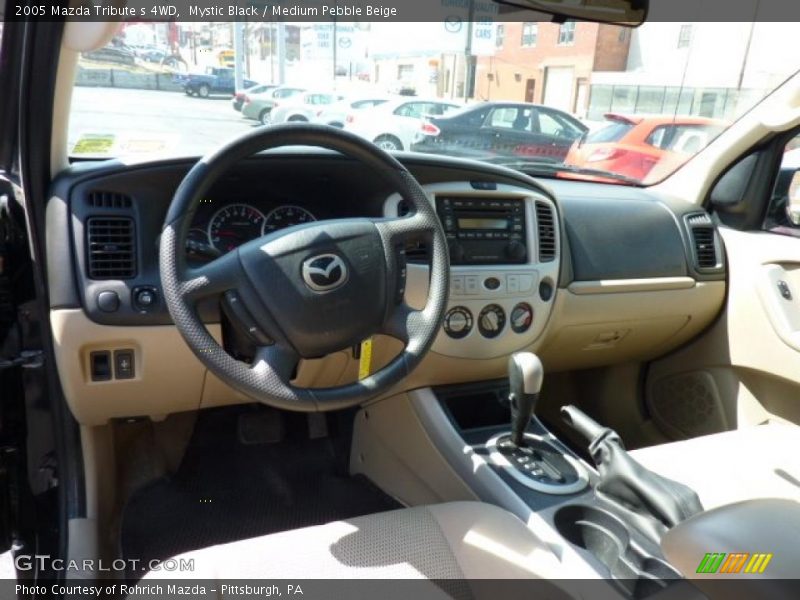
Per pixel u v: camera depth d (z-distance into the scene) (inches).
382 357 57.7
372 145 45.6
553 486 48.5
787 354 69.9
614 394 88.7
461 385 62.0
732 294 76.4
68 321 48.4
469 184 58.7
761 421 74.8
